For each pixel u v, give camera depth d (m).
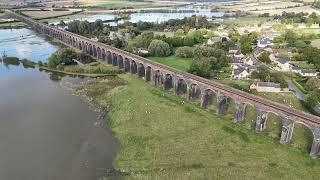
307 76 156.00
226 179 77.88
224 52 186.00
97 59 186.88
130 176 80.75
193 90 123.06
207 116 109.25
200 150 90.12
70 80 154.00
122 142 96.69
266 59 176.50
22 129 104.88
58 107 122.62
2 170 83.88
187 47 191.12
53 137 100.19
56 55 174.62
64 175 81.88
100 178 80.38
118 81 149.62
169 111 113.88
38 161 87.75
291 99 127.25
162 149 91.25
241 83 142.88
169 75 133.75
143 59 148.12
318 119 85.06
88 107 122.94
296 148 89.81
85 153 91.50
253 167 82.25
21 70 169.38
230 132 98.62
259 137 95.56
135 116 111.75
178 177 79.19
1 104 124.00
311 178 77.62
